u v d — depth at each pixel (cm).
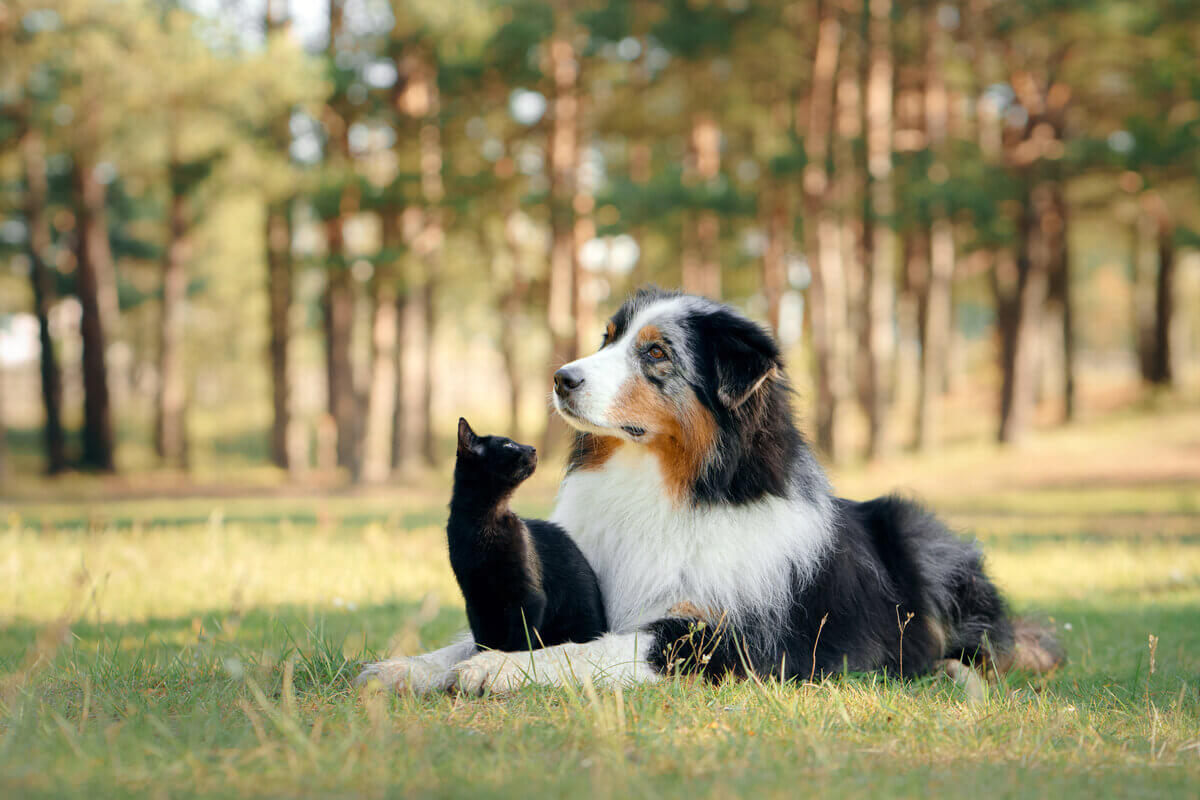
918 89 2605
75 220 3055
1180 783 286
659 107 2577
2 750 273
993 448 2738
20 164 2589
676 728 323
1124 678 496
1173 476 2323
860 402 3206
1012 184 2331
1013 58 2536
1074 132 2558
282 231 2947
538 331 3647
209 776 264
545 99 2550
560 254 2597
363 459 2680
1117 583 926
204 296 4066
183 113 2189
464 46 2344
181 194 2648
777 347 457
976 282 3506
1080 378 4053
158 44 2052
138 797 245
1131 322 4841
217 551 901
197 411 4603
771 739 316
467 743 298
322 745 287
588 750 293
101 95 2100
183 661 448
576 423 439
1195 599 825
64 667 441
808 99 2422
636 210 2250
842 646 446
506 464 392
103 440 2919
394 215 2514
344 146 2525
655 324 450
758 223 2609
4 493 2438
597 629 434
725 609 424
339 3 2477
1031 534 1427
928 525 524
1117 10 2105
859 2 2272
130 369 5181
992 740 329
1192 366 4141
